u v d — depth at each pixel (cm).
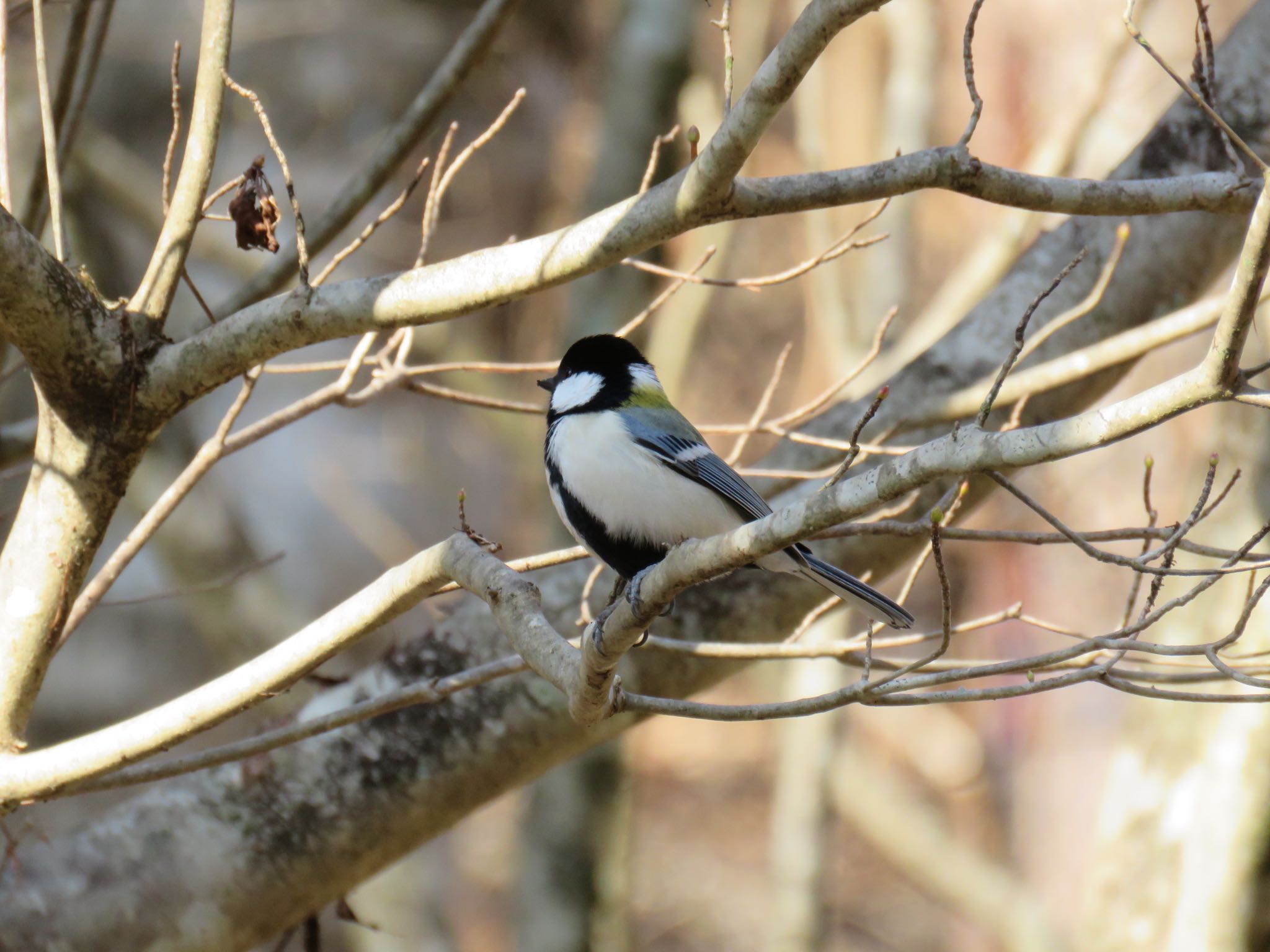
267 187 646
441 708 798
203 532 1600
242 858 771
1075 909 2244
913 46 1703
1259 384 1149
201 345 629
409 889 1767
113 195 1608
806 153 1527
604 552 781
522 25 2331
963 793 2548
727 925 2802
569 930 1469
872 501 472
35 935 730
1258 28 905
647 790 3122
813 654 688
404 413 2442
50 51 1584
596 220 569
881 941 2764
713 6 1662
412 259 2338
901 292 1698
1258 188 607
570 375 811
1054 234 917
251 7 2270
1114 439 445
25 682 639
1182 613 1186
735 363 2817
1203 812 1155
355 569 2223
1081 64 1961
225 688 599
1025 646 2303
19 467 955
